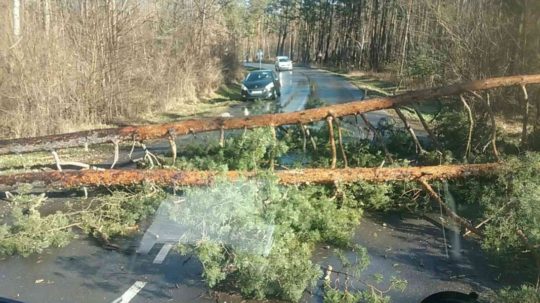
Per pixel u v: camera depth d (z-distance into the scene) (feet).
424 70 62.95
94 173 25.17
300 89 103.96
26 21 47.83
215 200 17.26
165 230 21.86
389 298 16.29
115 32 57.47
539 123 36.17
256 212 17.80
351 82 128.67
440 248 21.66
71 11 55.11
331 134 27.43
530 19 47.03
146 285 17.76
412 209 26.21
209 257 16.51
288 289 16.35
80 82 52.65
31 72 45.42
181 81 79.15
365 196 25.63
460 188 25.95
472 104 33.53
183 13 85.92
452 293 16.02
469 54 51.60
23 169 33.45
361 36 217.36
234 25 126.31
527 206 19.44
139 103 61.77
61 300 16.62
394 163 26.71
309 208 21.33
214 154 30.17
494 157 27.17
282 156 30.17
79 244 21.59
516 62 48.55
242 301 16.66
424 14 84.89
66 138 29.30
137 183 24.57
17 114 44.96
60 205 26.00
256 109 39.81
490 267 19.90
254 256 16.40
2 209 25.84
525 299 15.52
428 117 56.49
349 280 18.25
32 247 20.39
